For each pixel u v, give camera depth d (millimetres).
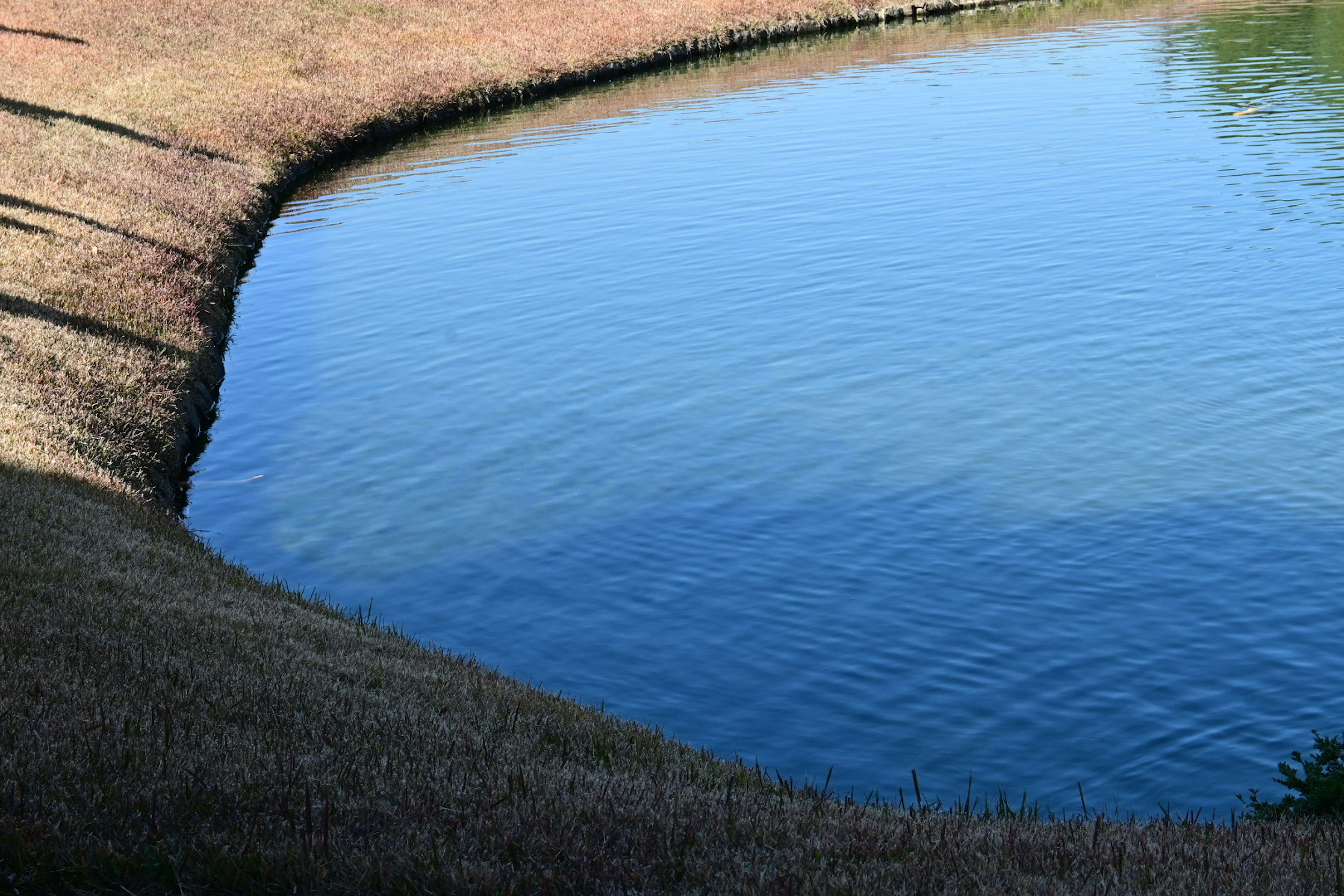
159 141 41844
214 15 62531
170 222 33312
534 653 15234
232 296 31172
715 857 7586
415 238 35469
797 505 18688
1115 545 16938
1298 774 12133
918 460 19984
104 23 57875
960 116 47781
